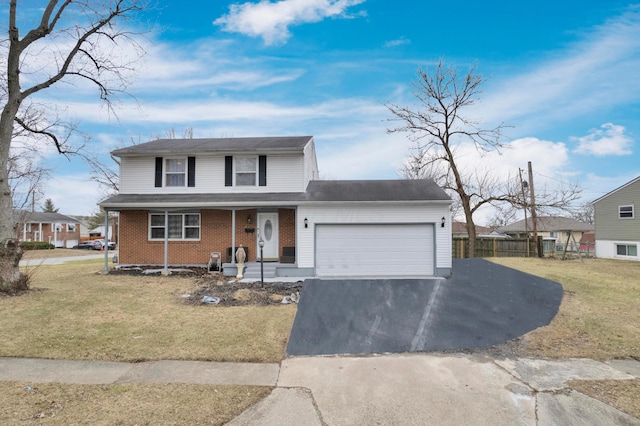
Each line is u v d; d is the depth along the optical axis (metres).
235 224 14.04
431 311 8.24
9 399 3.88
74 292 9.20
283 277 12.27
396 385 4.63
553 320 7.50
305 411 3.89
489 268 12.93
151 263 14.13
